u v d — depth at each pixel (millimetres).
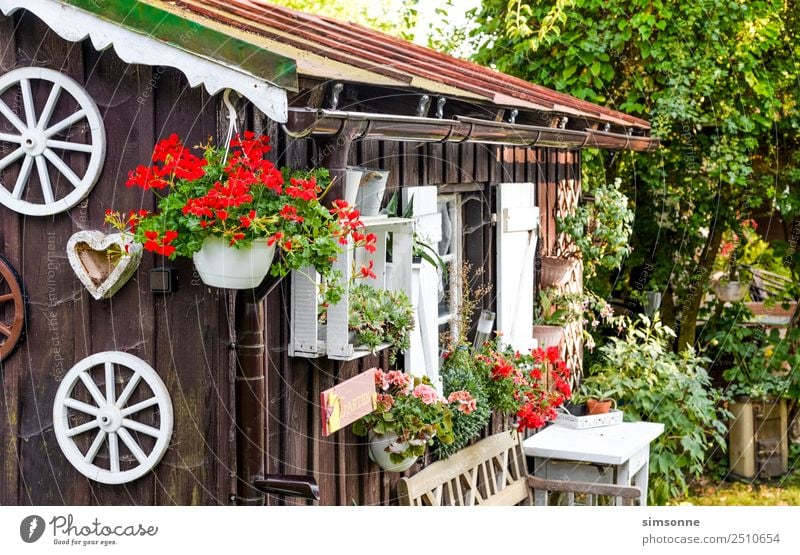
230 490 3703
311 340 3846
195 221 3229
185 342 3713
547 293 6914
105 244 3670
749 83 9523
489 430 5773
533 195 6082
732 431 9797
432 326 4832
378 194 4125
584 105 7082
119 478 3812
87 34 3469
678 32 9219
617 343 8141
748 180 10234
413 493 4664
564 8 9297
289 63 3156
